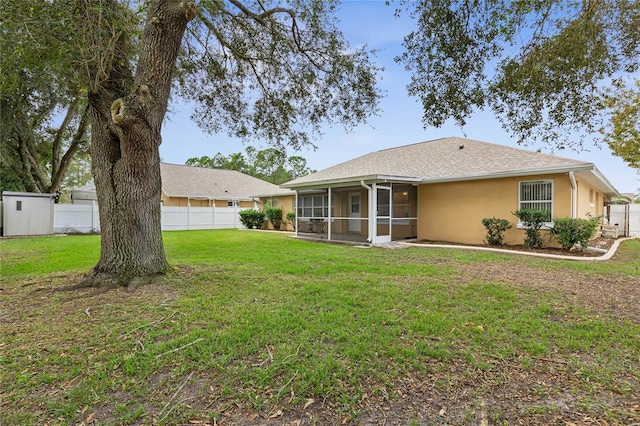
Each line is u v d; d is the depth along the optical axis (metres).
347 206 15.52
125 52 5.16
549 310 3.90
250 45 7.14
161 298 4.36
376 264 7.06
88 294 4.51
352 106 7.22
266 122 8.06
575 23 3.68
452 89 4.57
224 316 3.67
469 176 10.95
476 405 2.13
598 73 3.87
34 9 4.00
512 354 2.81
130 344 2.96
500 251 9.14
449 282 5.32
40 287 4.91
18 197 14.20
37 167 16.94
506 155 11.65
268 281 5.39
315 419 2.00
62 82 5.20
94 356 2.74
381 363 2.62
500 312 3.84
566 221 8.88
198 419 1.99
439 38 4.34
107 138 5.05
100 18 4.26
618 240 12.87
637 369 2.58
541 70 4.01
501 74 4.32
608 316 3.73
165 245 10.84
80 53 4.18
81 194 18.47
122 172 4.98
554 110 4.26
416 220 12.94
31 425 1.91
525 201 10.21
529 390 2.29
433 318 3.62
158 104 4.72
